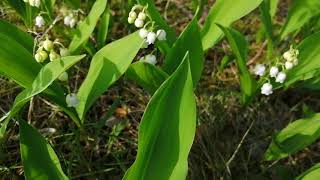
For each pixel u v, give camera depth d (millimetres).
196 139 392
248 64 479
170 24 505
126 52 309
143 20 338
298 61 376
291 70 380
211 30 377
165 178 265
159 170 267
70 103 318
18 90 410
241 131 419
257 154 405
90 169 365
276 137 359
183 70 252
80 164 368
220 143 408
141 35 328
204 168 383
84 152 385
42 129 388
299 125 355
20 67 298
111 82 309
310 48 370
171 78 248
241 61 352
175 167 264
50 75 273
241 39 352
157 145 268
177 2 519
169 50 335
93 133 396
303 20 417
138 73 322
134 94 430
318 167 319
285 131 356
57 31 432
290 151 352
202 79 452
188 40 329
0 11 464
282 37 430
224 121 416
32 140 290
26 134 289
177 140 264
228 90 442
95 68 320
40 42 325
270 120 432
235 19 367
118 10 496
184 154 260
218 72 459
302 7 414
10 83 410
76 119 345
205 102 424
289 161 405
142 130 253
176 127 262
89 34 357
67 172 361
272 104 443
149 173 269
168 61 339
